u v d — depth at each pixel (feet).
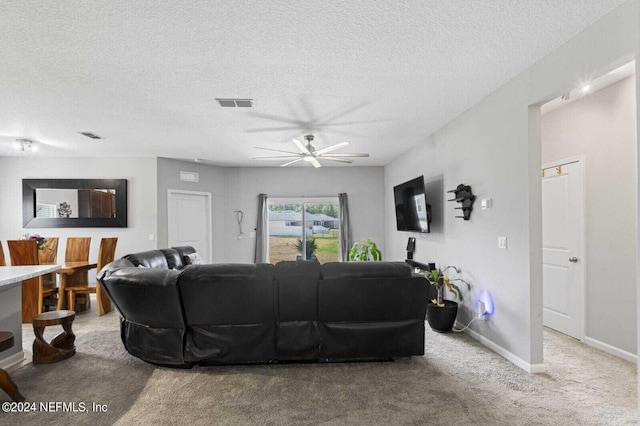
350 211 24.95
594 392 8.38
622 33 6.66
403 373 9.47
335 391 8.48
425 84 10.44
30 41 7.71
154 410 7.71
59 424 7.20
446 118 13.79
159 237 20.63
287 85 10.35
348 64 9.05
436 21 7.18
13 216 20.33
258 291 9.45
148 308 9.62
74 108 12.17
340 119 13.75
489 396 8.19
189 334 9.87
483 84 10.49
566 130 12.75
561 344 11.76
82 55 8.39
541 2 6.60
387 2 6.53
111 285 9.77
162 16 6.84
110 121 13.76
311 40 7.86
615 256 10.80
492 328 11.21
